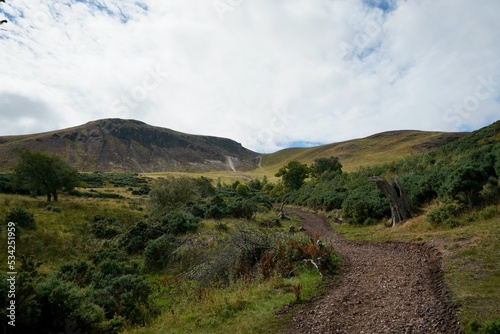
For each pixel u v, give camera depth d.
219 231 19.31
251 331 6.32
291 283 9.03
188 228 20.05
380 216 21.11
